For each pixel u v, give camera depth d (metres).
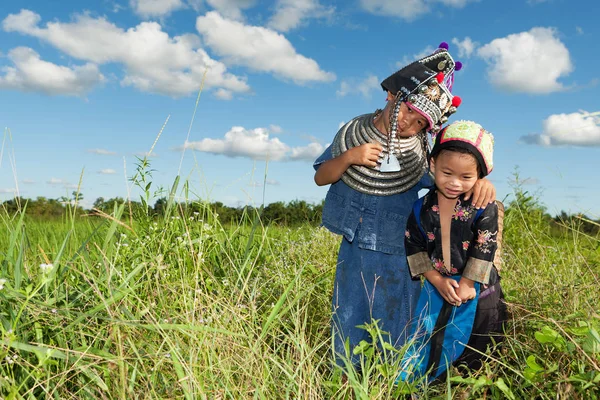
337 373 2.76
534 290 3.70
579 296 3.37
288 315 3.67
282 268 4.50
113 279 3.17
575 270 3.94
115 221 3.12
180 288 3.37
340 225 3.32
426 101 3.05
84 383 2.38
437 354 2.98
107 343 2.50
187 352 2.61
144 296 3.23
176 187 4.05
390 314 3.23
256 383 2.36
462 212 2.91
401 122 3.13
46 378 2.33
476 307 2.98
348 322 3.26
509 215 5.94
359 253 3.30
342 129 3.44
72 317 2.70
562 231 5.54
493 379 2.71
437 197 3.02
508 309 3.41
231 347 2.69
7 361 2.25
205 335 2.59
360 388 2.36
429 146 3.33
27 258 3.78
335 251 5.63
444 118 3.19
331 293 4.22
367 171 3.23
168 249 3.77
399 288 3.25
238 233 4.69
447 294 2.94
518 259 4.72
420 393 2.80
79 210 3.73
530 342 2.99
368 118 3.34
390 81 3.15
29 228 4.98
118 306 2.73
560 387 2.30
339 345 3.23
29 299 2.45
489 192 2.88
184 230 4.12
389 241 3.24
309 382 2.50
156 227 3.99
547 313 3.23
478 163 2.78
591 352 2.31
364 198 3.29
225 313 2.99
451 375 2.91
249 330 2.94
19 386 2.13
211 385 2.36
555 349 2.66
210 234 4.27
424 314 3.12
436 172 2.88
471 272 2.89
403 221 3.27
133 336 2.65
